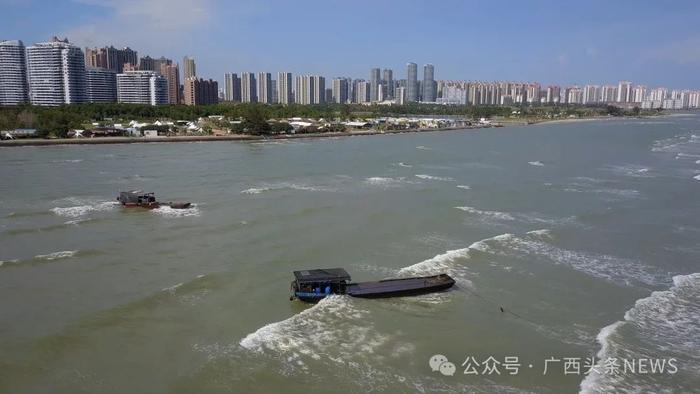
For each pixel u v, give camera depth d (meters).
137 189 76.69
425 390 25.92
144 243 49.22
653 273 41.81
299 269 42.44
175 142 157.38
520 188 79.00
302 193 74.00
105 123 189.12
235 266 43.09
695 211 62.31
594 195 72.88
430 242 49.81
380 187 79.75
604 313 34.75
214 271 41.81
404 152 137.00
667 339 30.83
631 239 50.59
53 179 84.75
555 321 33.56
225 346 30.08
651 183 83.25
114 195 71.94
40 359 28.59
